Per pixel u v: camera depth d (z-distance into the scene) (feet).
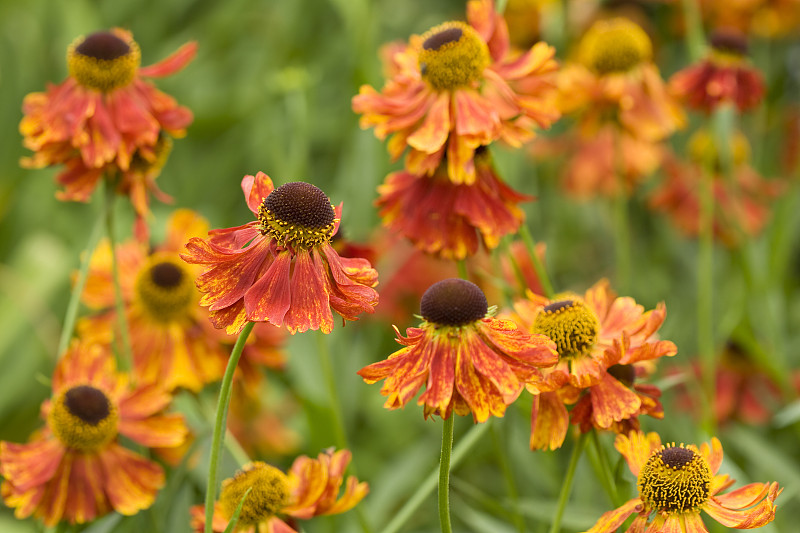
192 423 3.21
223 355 3.12
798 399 3.42
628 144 3.90
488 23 2.97
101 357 2.97
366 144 3.70
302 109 3.55
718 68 3.51
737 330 3.42
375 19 4.27
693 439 3.40
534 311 2.77
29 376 3.87
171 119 3.04
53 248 4.12
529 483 3.42
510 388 2.50
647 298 3.80
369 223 3.69
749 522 2.52
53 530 2.94
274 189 2.58
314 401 3.25
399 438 3.71
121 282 3.19
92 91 2.98
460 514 3.11
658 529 2.57
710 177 3.69
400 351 2.54
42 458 2.86
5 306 3.95
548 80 2.95
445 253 2.90
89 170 3.00
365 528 3.01
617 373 2.69
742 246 3.61
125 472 2.88
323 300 2.51
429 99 2.88
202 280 2.51
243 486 2.74
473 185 2.91
